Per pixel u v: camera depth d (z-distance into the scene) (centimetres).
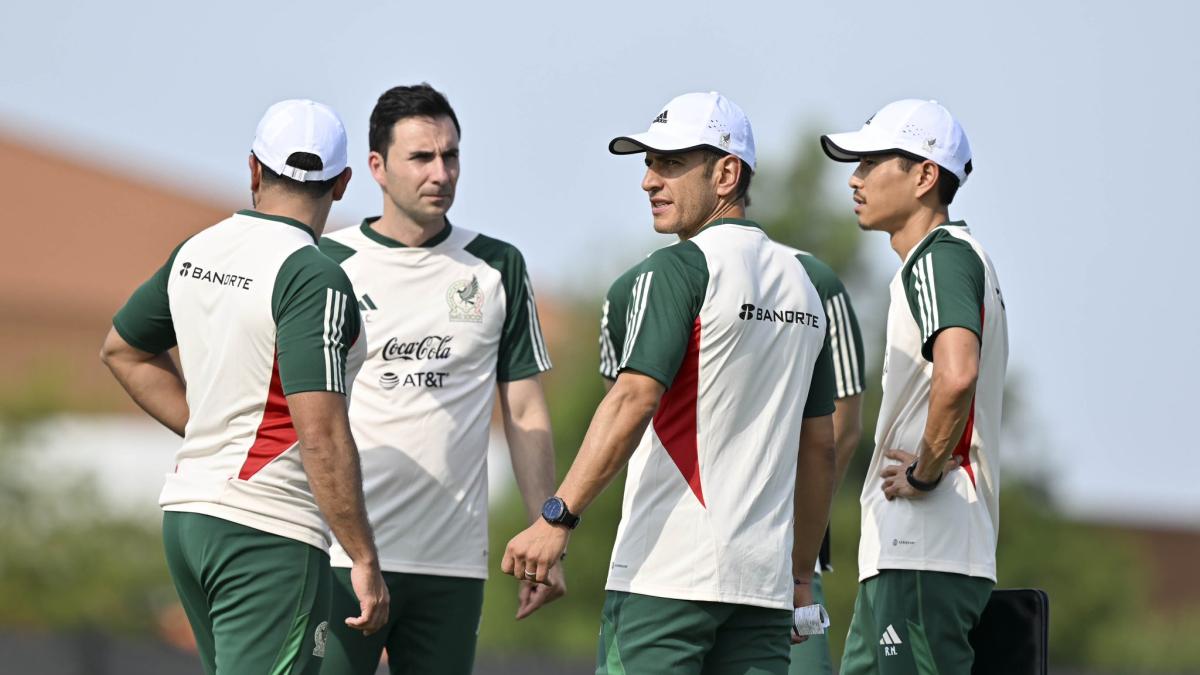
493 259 2322
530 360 2347
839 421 2377
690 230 1880
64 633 3972
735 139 1856
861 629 2014
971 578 1931
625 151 1891
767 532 1798
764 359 1805
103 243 12950
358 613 2192
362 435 2239
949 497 1931
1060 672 6175
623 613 1786
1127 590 9550
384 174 2261
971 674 2016
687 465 1780
